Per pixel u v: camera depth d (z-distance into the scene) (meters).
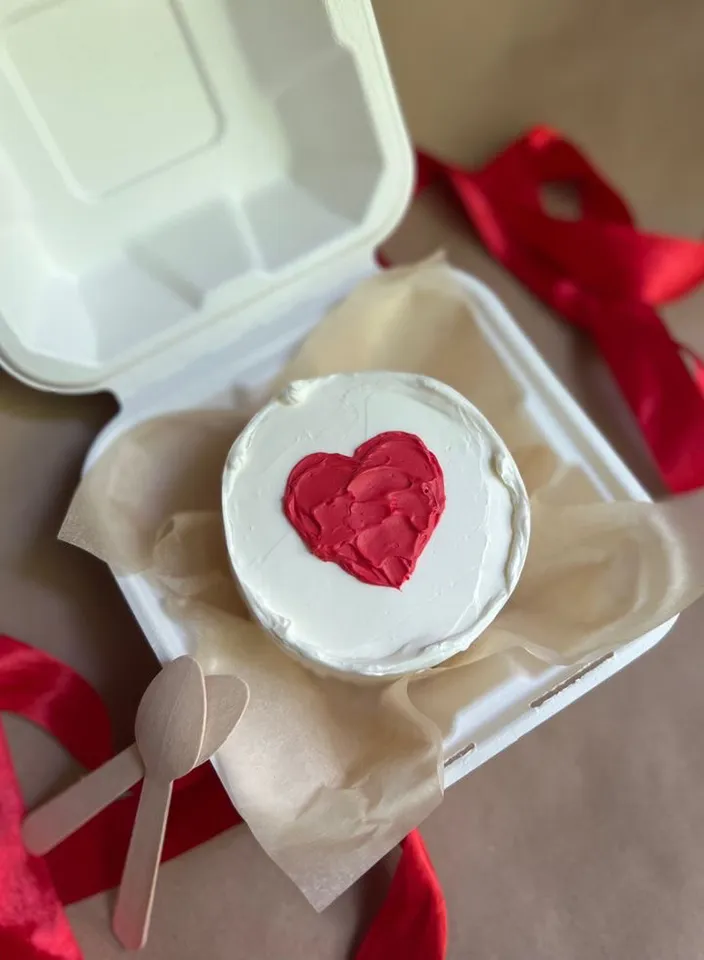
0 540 0.34
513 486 0.28
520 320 0.39
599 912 0.30
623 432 0.37
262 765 0.26
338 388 0.29
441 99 0.43
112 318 0.30
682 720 0.33
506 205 0.39
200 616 0.28
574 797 0.32
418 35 0.43
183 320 0.29
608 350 0.37
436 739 0.25
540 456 0.30
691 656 0.34
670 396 0.36
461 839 0.31
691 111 0.43
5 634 0.32
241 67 0.29
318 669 0.27
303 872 0.24
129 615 0.33
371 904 0.30
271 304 0.31
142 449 0.30
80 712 0.31
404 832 0.24
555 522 0.29
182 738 0.25
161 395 0.31
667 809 0.32
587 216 0.41
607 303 0.38
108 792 0.27
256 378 0.31
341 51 0.27
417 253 0.40
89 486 0.29
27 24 0.25
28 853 0.28
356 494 0.27
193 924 0.29
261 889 0.30
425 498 0.27
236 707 0.25
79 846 0.29
